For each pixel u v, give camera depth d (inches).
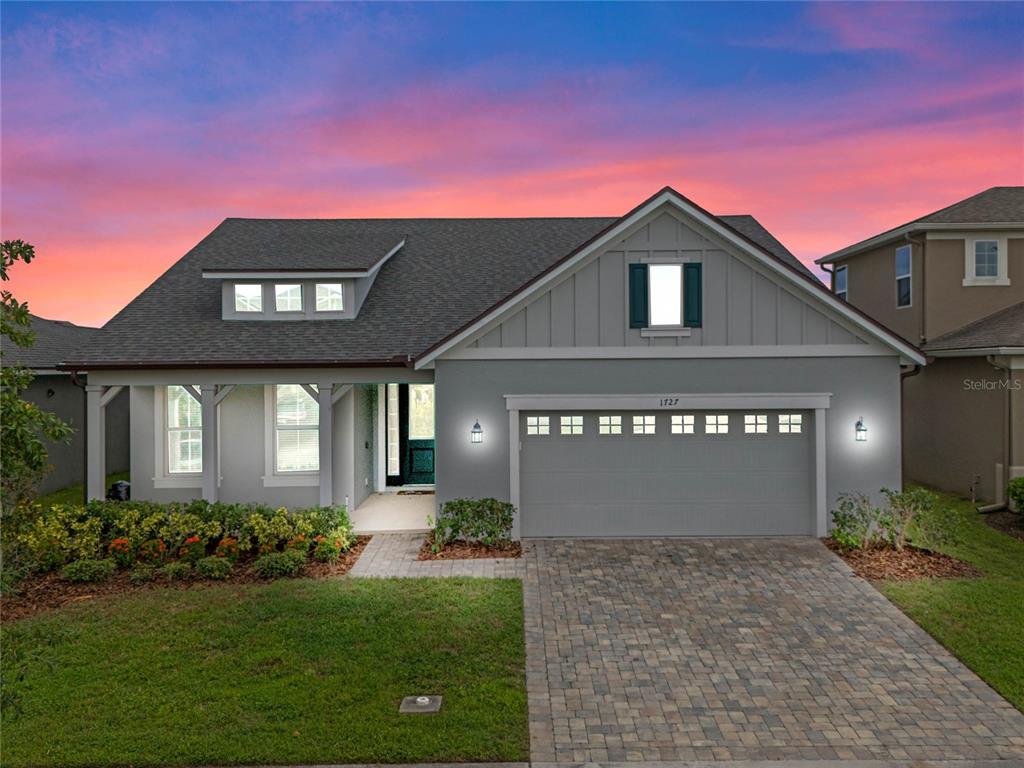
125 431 821.9
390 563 435.2
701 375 479.5
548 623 340.2
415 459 680.4
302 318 565.3
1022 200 714.2
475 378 483.5
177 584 395.2
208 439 519.5
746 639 321.1
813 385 478.9
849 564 423.8
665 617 346.6
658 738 239.8
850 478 479.8
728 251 476.1
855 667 292.8
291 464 566.9
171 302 583.8
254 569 414.6
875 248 775.1
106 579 400.8
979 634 320.2
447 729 240.7
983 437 603.5
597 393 481.4
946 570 410.9
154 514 452.4
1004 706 260.2
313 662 292.0
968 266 674.8
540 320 481.4
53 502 644.1
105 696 263.0
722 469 486.6
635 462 487.5
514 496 482.9
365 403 632.4
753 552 450.0
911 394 711.7
